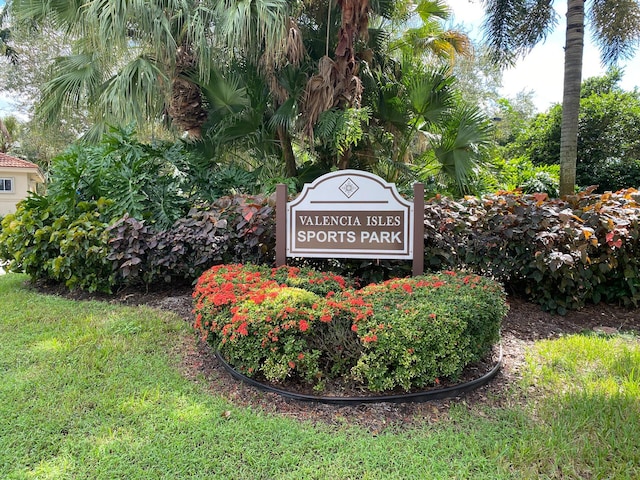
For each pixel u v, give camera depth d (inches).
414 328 95.9
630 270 164.2
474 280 125.1
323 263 168.7
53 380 105.5
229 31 214.8
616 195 184.7
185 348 127.8
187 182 220.8
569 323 155.6
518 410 95.0
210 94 258.2
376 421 91.7
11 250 205.2
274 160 301.0
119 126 218.2
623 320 159.6
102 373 110.0
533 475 73.0
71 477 71.8
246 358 103.8
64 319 150.5
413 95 261.9
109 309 162.4
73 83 245.1
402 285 120.9
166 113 282.2
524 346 133.1
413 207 141.8
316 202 146.7
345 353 101.9
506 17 305.4
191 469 74.4
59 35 536.4
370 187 143.8
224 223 166.1
